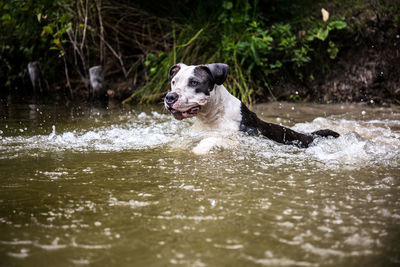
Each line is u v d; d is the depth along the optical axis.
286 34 7.33
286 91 7.09
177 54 7.06
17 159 3.07
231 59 6.98
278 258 1.56
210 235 1.76
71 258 1.56
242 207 2.08
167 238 1.73
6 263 1.52
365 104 6.62
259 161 3.04
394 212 2.01
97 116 5.30
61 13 7.21
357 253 1.61
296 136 4.00
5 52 8.34
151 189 2.36
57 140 3.77
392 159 3.08
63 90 7.82
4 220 1.92
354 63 7.16
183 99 3.60
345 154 3.26
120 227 1.84
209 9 7.75
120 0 7.94
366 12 7.34
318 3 7.80
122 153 3.29
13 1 6.83
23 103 6.47
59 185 2.45
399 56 6.91
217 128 3.90
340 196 2.25
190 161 3.02
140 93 7.06
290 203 2.14
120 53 7.73
